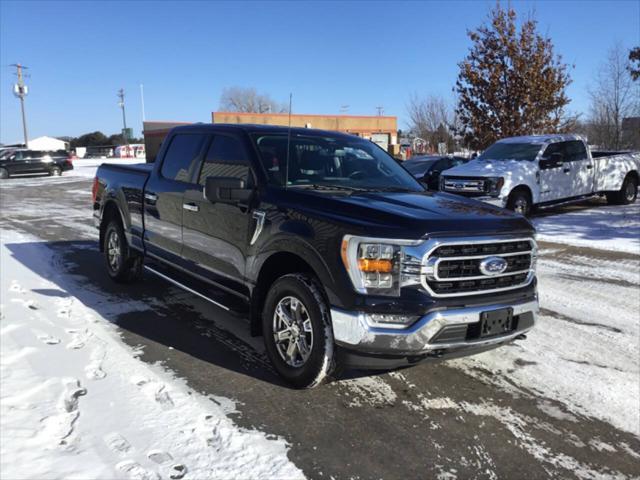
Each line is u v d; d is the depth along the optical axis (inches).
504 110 756.6
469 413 137.5
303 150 179.0
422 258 125.9
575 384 155.6
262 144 173.6
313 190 157.4
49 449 111.3
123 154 2431.1
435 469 113.2
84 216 513.7
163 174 214.2
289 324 146.8
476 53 778.2
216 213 175.5
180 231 197.6
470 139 805.9
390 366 132.0
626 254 340.5
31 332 179.3
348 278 129.8
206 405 135.9
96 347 170.2
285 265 158.6
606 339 192.7
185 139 208.4
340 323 130.7
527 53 753.0
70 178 1159.6
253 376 155.0
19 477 101.0
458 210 144.9
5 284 241.6
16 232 408.2
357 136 209.9
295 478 107.3
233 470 108.5
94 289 242.8
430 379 156.8
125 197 236.8
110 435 118.2
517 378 159.0
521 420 134.8
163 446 115.3
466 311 130.3
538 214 522.3
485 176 455.2
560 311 225.1
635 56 757.9
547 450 121.9
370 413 135.6
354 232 129.8
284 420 130.3
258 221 156.6
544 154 491.5
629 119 955.3
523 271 144.2
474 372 162.7
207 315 209.2
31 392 136.3
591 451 122.1
